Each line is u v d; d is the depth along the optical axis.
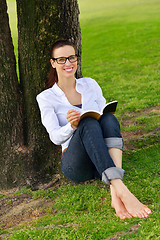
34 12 3.54
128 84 8.77
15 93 3.98
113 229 2.52
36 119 3.92
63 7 3.56
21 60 3.87
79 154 2.78
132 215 2.51
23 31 3.72
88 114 2.66
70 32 3.70
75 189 3.47
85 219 2.78
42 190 3.70
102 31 19.27
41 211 3.26
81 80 3.25
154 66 10.49
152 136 4.66
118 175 2.46
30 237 2.64
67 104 3.08
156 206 2.76
